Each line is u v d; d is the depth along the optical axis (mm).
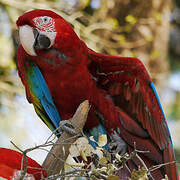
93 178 5559
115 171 5812
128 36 13086
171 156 7316
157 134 7449
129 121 7652
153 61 13422
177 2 16062
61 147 6055
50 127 7949
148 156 7566
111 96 7707
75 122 6156
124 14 13094
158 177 7410
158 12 13375
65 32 7203
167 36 13836
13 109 11508
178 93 15766
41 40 7156
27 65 7547
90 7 13430
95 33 12828
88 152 5707
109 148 7746
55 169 6023
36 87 7594
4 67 11883
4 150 6082
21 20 7219
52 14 7258
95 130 7699
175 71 16422
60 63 7258
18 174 5875
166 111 14672
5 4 11727
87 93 7414
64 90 7379
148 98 7395
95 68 7617
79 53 7305
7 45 11969
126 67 7398
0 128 11375
